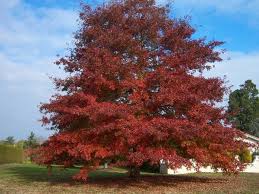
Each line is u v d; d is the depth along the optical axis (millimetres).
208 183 20875
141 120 16984
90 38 19109
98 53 17859
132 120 16484
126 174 26219
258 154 35000
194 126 16250
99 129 16453
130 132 16031
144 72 18688
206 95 17625
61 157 18422
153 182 20141
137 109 17094
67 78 18641
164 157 16141
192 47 18906
